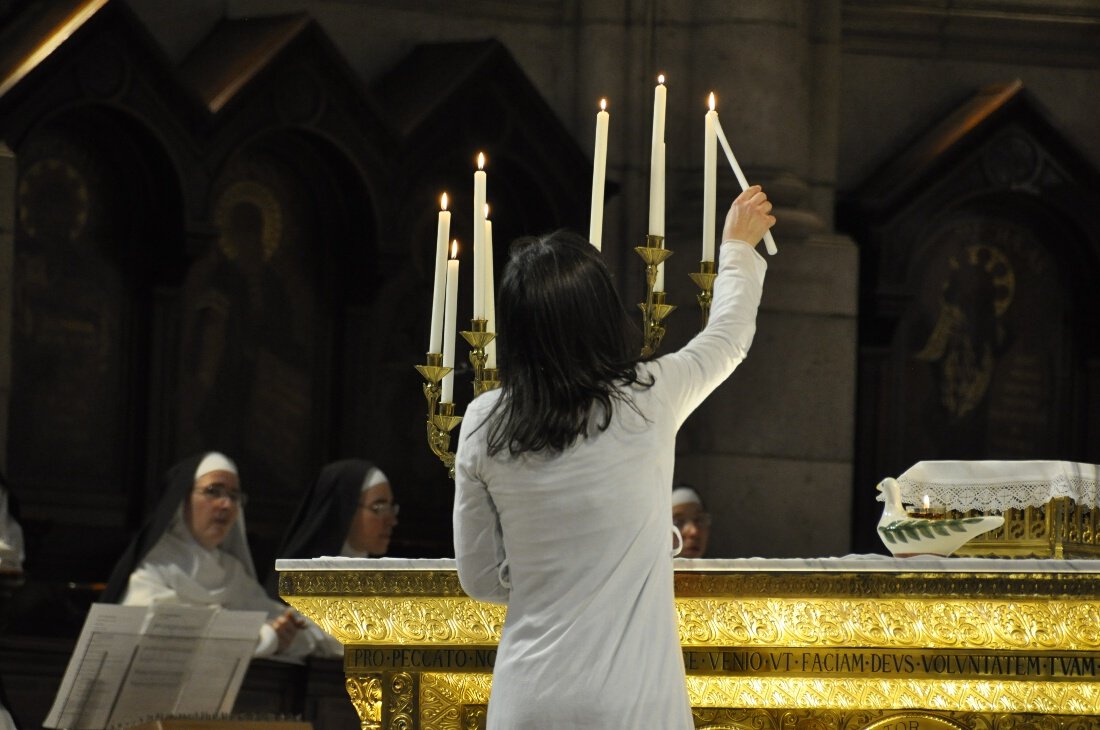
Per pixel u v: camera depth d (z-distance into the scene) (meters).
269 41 13.80
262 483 14.20
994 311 15.92
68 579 13.20
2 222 12.42
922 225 15.57
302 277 14.40
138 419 13.65
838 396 14.89
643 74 15.14
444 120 14.33
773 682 5.63
